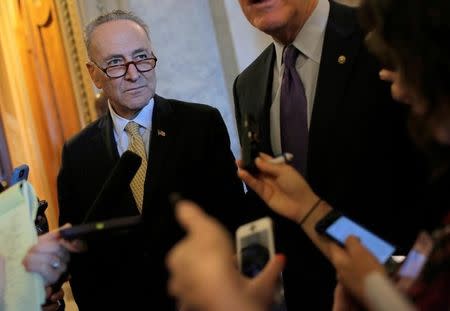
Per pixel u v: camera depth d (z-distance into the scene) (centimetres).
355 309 116
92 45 216
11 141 597
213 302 76
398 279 108
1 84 596
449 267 95
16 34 554
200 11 381
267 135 190
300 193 135
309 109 185
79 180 216
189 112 219
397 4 95
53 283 156
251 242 113
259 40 375
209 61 382
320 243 130
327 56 178
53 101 523
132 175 165
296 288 187
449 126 95
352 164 172
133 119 217
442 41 92
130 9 377
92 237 144
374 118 170
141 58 215
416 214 164
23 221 158
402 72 98
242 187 219
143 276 201
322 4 186
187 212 84
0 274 149
